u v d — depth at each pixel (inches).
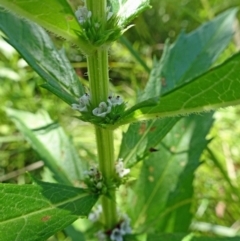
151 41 12.7
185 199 6.5
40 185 4.0
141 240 5.4
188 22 13.3
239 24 11.9
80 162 6.2
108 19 3.9
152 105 3.3
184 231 6.5
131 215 6.3
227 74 3.1
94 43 3.8
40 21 3.4
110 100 4.1
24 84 10.5
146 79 11.2
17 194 3.8
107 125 4.1
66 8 3.2
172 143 6.2
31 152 9.7
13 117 6.4
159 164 6.3
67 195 4.2
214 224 8.2
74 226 6.4
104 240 5.5
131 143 5.0
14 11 3.3
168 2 13.3
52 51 4.7
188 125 6.2
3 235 3.6
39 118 6.5
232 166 8.9
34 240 3.6
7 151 9.8
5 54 10.4
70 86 4.6
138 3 3.9
